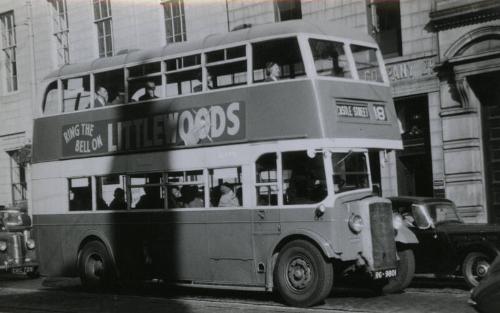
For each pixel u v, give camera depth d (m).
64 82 15.74
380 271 11.75
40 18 28.97
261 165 12.32
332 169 11.55
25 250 18.06
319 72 12.12
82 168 15.10
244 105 12.45
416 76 18.91
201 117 13.09
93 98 15.02
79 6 27.83
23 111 29.27
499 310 6.47
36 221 15.95
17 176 29.69
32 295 14.65
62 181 15.49
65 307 12.55
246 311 11.20
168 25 25.05
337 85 11.96
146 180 14.06
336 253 11.30
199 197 13.24
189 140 13.24
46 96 16.06
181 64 13.66
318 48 12.14
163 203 13.71
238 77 12.84
